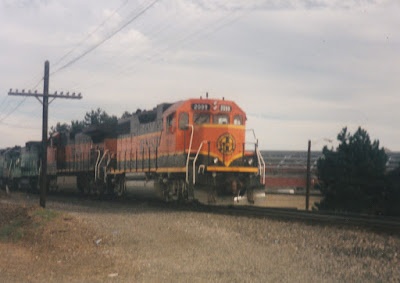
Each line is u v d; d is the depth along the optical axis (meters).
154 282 9.64
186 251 12.59
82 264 11.88
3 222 20.70
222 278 9.73
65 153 40.84
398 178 30.91
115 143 31.48
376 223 15.37
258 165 22.19
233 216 18.39
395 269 10.23
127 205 26.19
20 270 11.37
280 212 19.62
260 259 11.32
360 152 32.00
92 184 33.94
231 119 22.45
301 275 9.85
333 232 14.30
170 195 23.41
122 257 12.31
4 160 57.84
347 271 10.13
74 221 17.44
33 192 46.34
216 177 21.47
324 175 32.19
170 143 22.78
